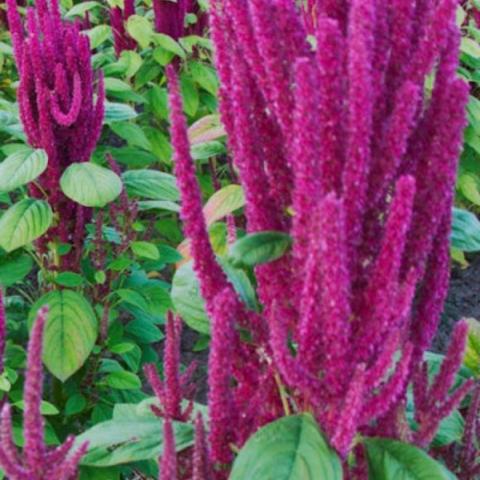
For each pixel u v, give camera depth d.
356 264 0.63
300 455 0.63
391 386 0.63
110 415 1.36
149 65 1.93
